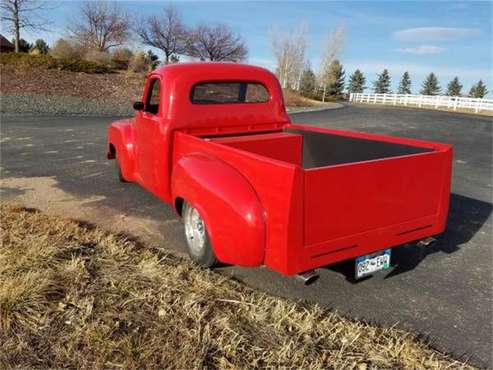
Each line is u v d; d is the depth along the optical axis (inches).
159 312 122.6
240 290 143.1
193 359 105.2
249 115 202.8
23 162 327.3
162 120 180.1
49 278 133.1
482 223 224.2
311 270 123.1
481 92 3253.0
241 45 1726.1
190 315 122.3
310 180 116.0
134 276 142.2
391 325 130.1
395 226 137.3
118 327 115.6
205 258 154.4
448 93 3577.8
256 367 104.9
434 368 109.4
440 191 148.0
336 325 124.5
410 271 167.0
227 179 132.3
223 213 131.2
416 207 141.9
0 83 838.5
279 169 116.8
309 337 117.3
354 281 156.2
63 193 249.4
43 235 168.1
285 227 116.3
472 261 177.6
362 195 126.8
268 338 116.0
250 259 126.9
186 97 181.3
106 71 1094.4
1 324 113.5
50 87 874.1
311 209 117.9
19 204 224.8
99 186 265.6
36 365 102.0
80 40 1510.8
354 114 964.0
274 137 197.5
